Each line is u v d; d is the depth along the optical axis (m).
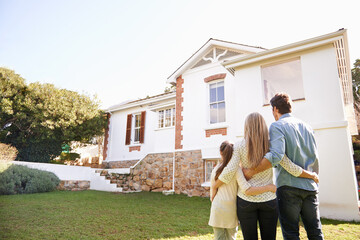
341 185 5.48
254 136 2.06
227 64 7.92
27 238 3.42
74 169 10.72
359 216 5.12
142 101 13.14
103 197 7.65
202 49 9.71
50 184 8.81
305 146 2.11
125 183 10.54
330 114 6.11
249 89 7.56
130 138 13.59
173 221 4.71
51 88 12.55
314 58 6.62
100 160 17.25
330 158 5.77
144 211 5.56
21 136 11.80
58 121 11.97
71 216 4.84
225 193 2.38
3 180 7.51
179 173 9.33
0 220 4.30
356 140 16.42
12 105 11.62
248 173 2.03
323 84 6.36
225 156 2.27
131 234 3.80
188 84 10.16
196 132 9.34
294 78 9.28
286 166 2.01
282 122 2.14
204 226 4.40
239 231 4.18
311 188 2.00
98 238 3.55
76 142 14.41
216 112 9.14
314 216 2.01
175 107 10.52
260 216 1.98
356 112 18.97
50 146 12.40
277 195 2.12
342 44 6.61
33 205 5.80
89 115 13.33
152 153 10.49
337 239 3.79
